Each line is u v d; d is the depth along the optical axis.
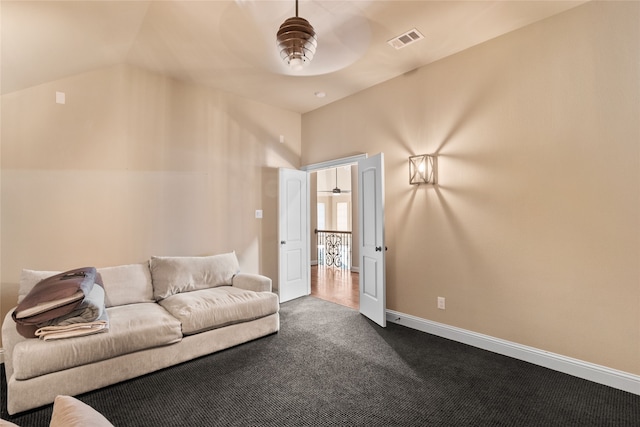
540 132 2.58
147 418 1.92
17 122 2.75
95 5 2.11
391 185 3.68
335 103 4.44
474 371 2.48
